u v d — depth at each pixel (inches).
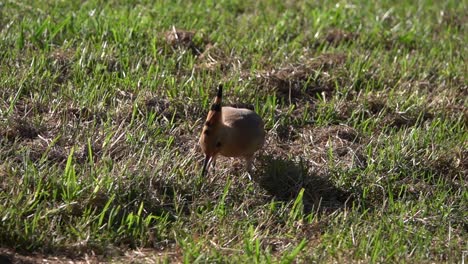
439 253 449.4
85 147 511.2
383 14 815.7
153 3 786.2
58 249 423.5
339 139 562.6
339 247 440.8
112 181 464.1
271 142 555.5
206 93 585.9
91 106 558.9
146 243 439.5
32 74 585.9
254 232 445.4
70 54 625.9
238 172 517.0
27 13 708.7
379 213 481.4
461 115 601.9
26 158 479.5
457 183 525.3
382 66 666.8
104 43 642.2
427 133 566.3
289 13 785.6
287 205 480.1
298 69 635.5
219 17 756.0
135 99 573.6
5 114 535.5
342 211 486.9
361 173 518.0
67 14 709.3
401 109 601.0
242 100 594.2
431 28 795.4
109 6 759.7
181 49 656.4
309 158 538.3
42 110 556.7
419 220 478.3
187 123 559.2
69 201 449.7
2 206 431.8
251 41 688.4
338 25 765.3
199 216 459.8
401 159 533.0
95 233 434.3
